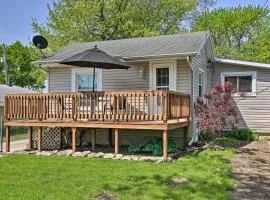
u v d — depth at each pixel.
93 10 29.00
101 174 8.34
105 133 14.02
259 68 16.05
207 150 12.14
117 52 14.26
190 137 13.22
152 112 12.09
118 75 14.18
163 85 13.46
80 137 13.80
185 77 13.09
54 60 14.23
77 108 11.77
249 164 9.82
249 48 35.16
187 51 12.33
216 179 7.82
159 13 33.00
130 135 13.66
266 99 15.95
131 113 10.93
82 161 10.22
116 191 6.85
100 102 11.91
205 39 14.51
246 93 16.23
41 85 47.75
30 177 8.08
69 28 29.58
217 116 12.54
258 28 36.31
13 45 50.25
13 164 9.80
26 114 12.51
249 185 7.54
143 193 6.71
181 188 7.03
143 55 12.91
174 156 10.99
